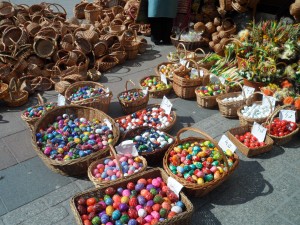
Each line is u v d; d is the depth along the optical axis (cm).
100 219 279
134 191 305
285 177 357
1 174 364
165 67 566
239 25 688
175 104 513
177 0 689
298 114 438
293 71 486
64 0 1226
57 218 308
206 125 457
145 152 356
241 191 338
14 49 579
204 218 307
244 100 458
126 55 676
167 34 757
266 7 681
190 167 330
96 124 409
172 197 298
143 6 716
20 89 525
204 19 727
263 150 385
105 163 341
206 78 514
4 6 709
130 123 423
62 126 402
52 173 366
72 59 573
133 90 497
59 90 516
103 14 880
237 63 570
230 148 349
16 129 452
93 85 502
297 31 517
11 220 305
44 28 604
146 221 279
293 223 300
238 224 301
